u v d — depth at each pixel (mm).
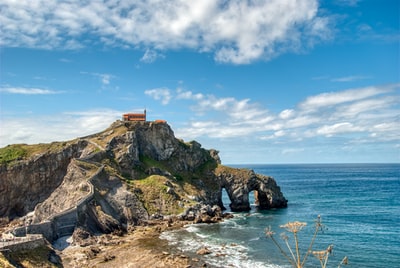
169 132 161625
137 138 153625
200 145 174625
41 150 140500
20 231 78875
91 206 101625
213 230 97375
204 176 155625
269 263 66500
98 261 69438
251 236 89688
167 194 119875
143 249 76812
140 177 133750
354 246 79625
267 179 151750
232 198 146875
